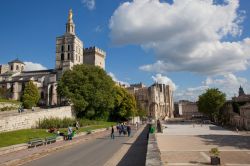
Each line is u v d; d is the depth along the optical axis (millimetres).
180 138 42156
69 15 137500
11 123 45562
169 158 22297
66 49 131000
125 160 22531
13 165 20656
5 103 75375
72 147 32125
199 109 122375
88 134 50438
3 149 25734
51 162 21781
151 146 18766
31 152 26609
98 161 22125
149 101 188500
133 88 194250
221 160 21266
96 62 143750
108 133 53375
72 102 73062
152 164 12055
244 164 19500
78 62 134625
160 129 57406
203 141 37125
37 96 90812
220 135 47875
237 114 82562
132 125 91312
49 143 34875
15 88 116500
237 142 35656
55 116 62156
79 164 20797
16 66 147125
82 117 77375
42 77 124688
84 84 76375
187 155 23953
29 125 51312
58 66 131250
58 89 77750
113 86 87562
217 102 104125
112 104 84375
